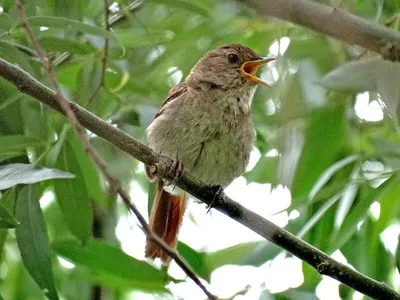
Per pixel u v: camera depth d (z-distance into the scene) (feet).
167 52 34.73
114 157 35.55
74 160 29.14
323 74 30.19
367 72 24.38
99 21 34.68
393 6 30.94
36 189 27.66
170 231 32.12
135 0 33.09
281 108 27.73
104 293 36.76
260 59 33.60
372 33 22.57
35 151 29.71
